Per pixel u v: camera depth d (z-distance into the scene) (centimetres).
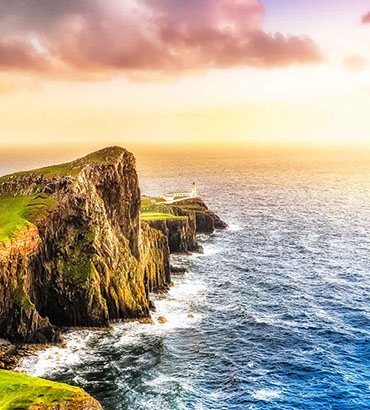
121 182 11244
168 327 9281
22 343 8056
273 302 10638
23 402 5597
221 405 6769
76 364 7700
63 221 10088
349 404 6794
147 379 7356
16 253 8469
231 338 8844
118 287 9638
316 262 13750
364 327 9275
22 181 11181
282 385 7300
